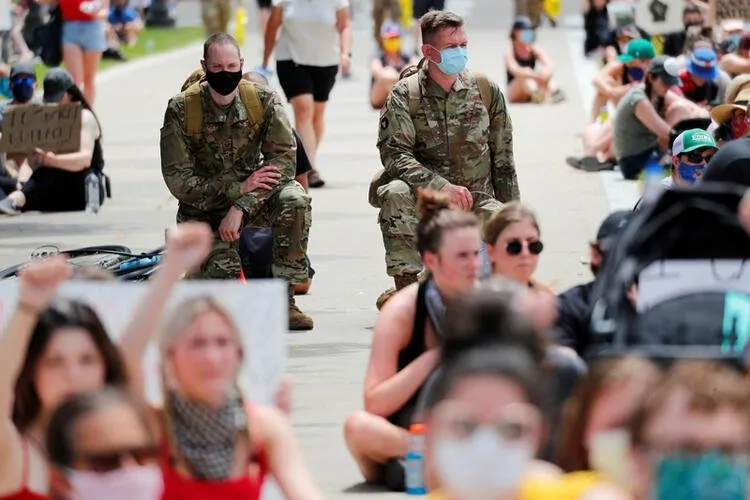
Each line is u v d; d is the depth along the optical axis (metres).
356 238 35.69
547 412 10.01
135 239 35.56
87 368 13.16
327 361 24.53
